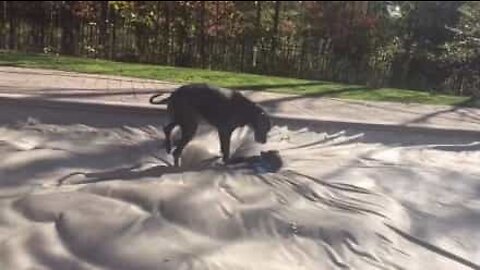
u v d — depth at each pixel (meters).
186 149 6.03
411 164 6.36
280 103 8.28
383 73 14.07
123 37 14.16
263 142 5.66
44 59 10.58
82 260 3.86
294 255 4.15
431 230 4.82
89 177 5.23
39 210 4.39
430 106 9.28
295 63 13.84
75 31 13.96
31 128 6.26
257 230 4.41
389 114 8.25
